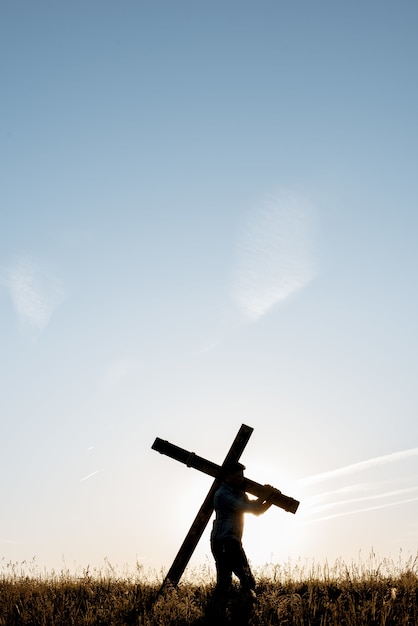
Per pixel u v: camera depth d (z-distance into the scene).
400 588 9.83
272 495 10.14
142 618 9.29
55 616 9.60
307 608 9.15
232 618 8.84
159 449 11.10
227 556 9.45
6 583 12.23
